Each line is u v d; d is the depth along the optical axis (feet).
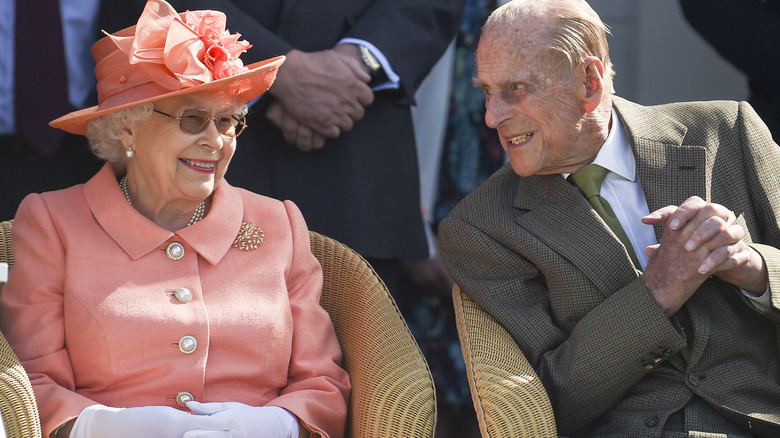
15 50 49.42
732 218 37.37
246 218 41.29
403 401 37.42
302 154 50.60
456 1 54.49
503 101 39.42
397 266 54.80
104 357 37.22
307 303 40.63
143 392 37.40
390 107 52.42
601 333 38.45
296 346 39.99
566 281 40.11
